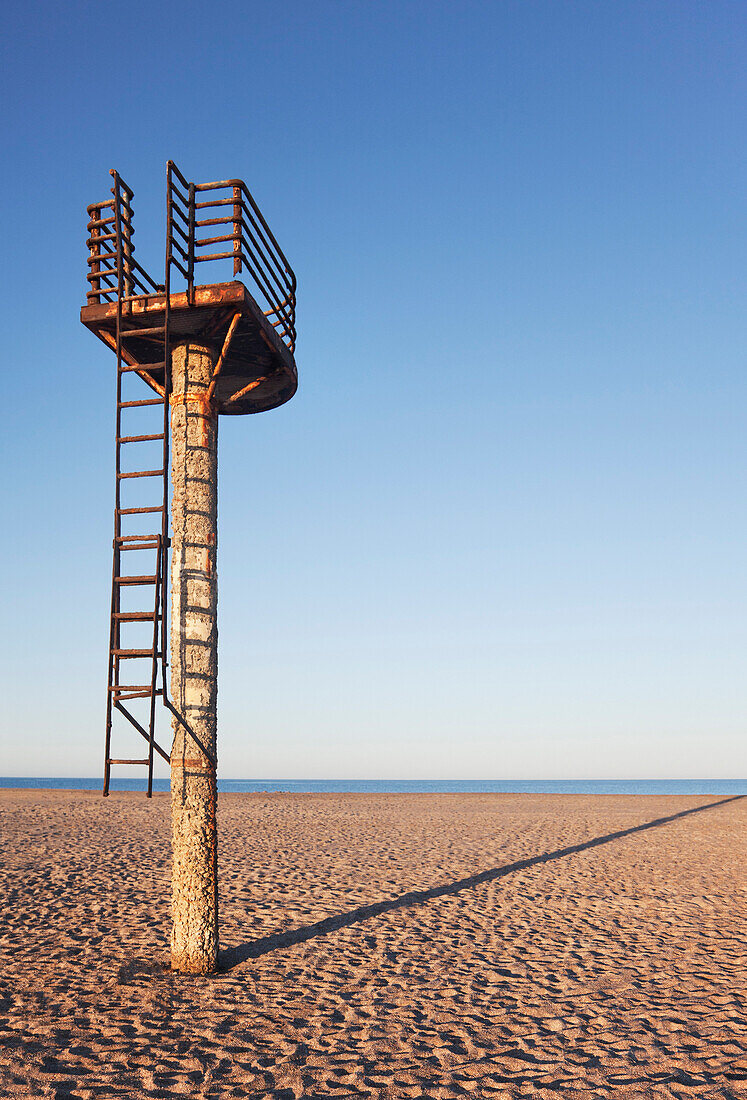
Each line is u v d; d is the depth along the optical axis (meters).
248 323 7.18
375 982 7.31
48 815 21.94
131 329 7.36
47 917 9.57
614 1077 5.22
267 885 11.86
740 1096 4.94
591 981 7.46
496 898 11.38
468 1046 5.77
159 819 21.30
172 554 7.30
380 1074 5.22
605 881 12.77
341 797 34.50
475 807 28.30
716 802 31.36
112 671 6.36
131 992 6.75
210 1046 5.61
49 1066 5.18
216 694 7.37
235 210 7.07
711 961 8.17
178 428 7.45
